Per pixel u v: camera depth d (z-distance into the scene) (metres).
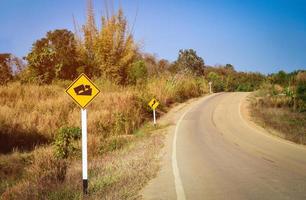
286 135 18.56
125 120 22.66
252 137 17.91
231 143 16.11
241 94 44.34
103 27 38.50
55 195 8.18
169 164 11.59
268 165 11.11
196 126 22.47
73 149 15.26
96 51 37.94
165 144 16.12
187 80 45.47
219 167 10.98
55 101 24.62
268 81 44.59
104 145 16.69
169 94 36.41
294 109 29.06
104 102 25.81
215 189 8.37
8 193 9.44
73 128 17.83
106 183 8.77
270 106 31.70
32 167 12.91
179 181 9.23
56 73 34.88
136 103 27.64
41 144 17.91
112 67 37.50
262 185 8.58
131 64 39.09
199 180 9.34
